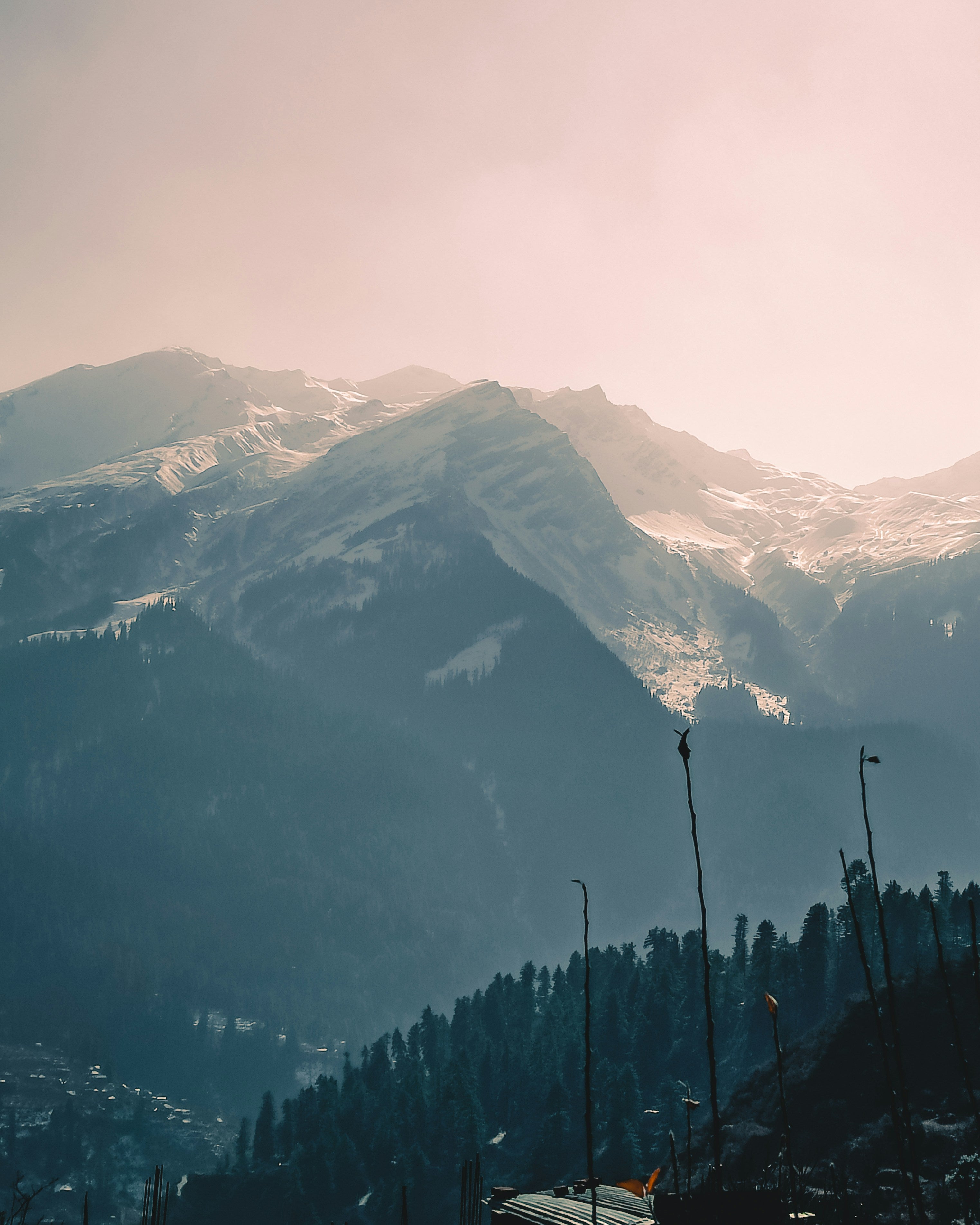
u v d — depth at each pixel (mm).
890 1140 75375
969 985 100562
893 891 167375
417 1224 134000
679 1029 165500
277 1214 142875
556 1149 131375
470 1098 153250
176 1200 153000
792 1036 144250
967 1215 49125
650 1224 37062
